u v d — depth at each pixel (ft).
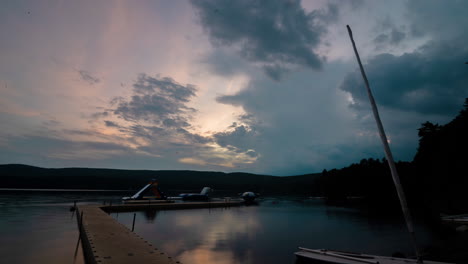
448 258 49.42
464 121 138.10
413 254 54.29
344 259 43.62
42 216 102.58
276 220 116.67
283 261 47.78
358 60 46.98
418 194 222.69
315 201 292.40
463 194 140.67
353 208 191.21
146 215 127.13
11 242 54.54
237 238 70.28
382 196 297.53
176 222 102.27
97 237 48.14
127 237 49.44
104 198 253.65
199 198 261.85
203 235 73.87
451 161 142.20
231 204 215.51
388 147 40.60
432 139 161.89
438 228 93.30
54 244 54.03
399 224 104.27
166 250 54.80
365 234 80.59
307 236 75.87
